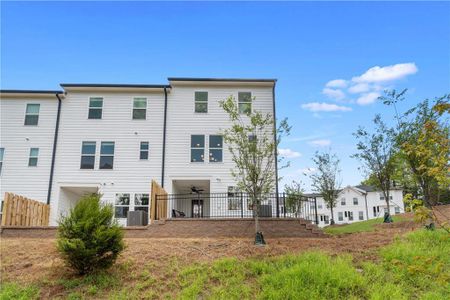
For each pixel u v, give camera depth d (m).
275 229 12.15
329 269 6.69
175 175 17.14
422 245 8.41
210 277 6.98
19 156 17.33
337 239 10.51
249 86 18.20
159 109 18.02
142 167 17.28
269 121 11.27
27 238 11.62
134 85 17.98
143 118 17.91
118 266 7.48
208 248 8.97
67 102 18.05
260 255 8.22
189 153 17.42
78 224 6.97
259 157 10.79
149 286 6.70
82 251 6.78
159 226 12.24
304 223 12.15
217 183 17.00
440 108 3.81
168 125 17.78
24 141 17.50
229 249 8.90
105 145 17.56
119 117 17.91
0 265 7.74
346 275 6.51
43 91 17.81
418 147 4.08
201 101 18.11
